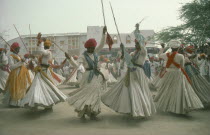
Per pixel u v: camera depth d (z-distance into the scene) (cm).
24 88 691
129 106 511
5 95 698
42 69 620
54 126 494
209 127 484
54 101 588
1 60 763
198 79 691
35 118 566
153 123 516
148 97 548
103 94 549
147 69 1166
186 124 508
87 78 533
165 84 609
